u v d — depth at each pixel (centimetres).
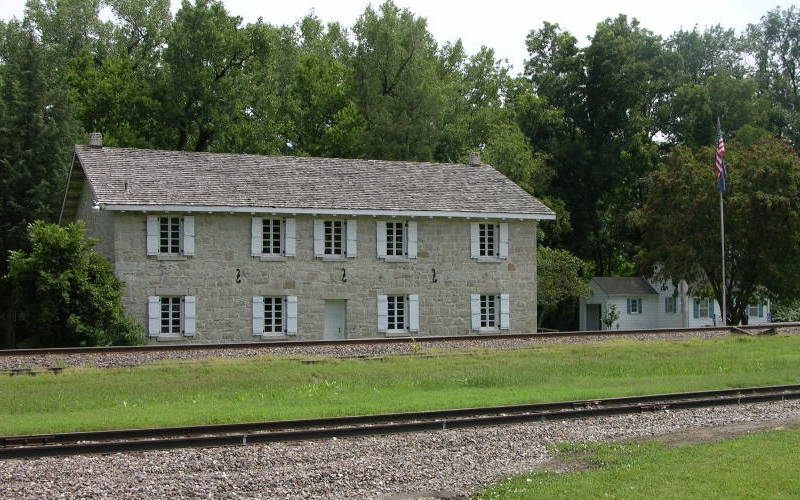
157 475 1065
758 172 4072
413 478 1078
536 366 2264
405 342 2697
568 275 4662
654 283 5381
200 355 2353
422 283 3384
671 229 4284
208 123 4822
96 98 4878
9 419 1452
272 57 5381
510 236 3550
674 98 5797
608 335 3072
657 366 2292
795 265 4119
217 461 1134
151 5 5716
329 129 5272
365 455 1187
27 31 4241
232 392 1828
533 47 6319
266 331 3178
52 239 2742
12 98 3894
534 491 994
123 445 1198
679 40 6500
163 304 3033
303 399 1716
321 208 3183
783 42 6550
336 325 3275
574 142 5809
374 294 3312
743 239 4166
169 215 3028
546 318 5800
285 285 3181
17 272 2752
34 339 2794
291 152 5497
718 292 4344
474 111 6003
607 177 5759
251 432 1343
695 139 5762
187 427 1319
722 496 951
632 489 987
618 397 1681
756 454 1159
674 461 1138
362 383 1961
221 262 3092
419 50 5459
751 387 1853
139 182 3062
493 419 1441
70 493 981
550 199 5431
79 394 1772
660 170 4534
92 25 5522
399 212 3300
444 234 3434
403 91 5147
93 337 2736
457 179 3703
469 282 3466
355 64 5500
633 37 6028
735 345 2788
